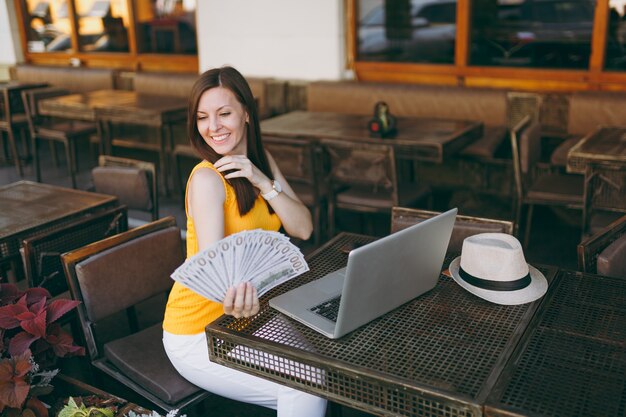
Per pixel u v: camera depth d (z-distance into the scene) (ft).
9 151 24.64
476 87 17.17
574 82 16.81
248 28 20.77
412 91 17.83
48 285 8.64
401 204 12.96
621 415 4.60
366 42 19.57
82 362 9.12
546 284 6.51
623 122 15.19
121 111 17.92
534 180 15.87
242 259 5.65
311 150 12.78
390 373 5.16
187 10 22.63
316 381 5.54
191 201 6.75
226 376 6.68
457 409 4.84
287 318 6.13
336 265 7.35
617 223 7.78
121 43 24.53
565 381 5.00
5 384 6.29
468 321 5.94
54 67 24.81
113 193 11.78
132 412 6.32
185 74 21.72
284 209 7.13
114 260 7.57
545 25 16.93
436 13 18.22
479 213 16.44
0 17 26.43
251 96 7.04
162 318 11.72
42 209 10.50
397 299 6.08
